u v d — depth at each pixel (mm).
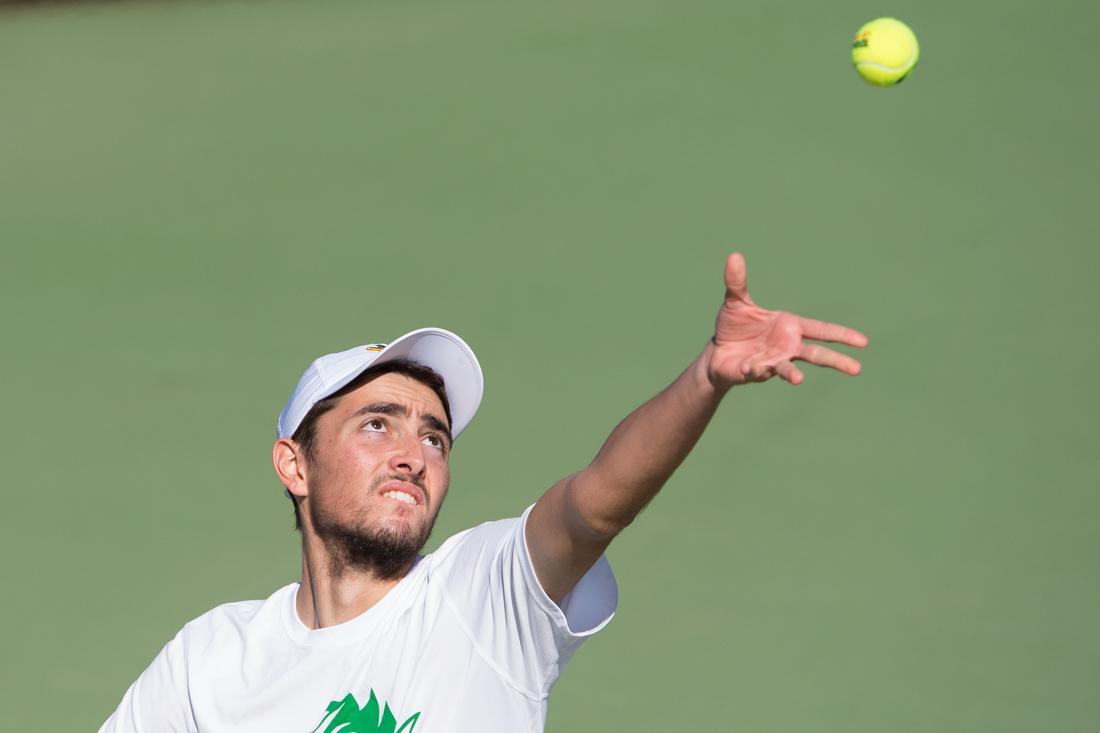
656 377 29031
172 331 33031
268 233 37375
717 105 40594
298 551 24938
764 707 20688
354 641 12594
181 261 36438
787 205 34969
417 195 38438
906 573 23281
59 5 56125
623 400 28375
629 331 30859
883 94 39562
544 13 49469
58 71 49812
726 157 37719
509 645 12039
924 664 21344
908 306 30375
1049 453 25812
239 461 28000
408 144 41531
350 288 34062
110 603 24016
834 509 24906
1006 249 32062
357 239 36531
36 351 32781
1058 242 32188
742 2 46969
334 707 12453
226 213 38844
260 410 29656
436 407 13656
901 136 37438
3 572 25062
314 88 46250
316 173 40562
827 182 35781
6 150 44438
